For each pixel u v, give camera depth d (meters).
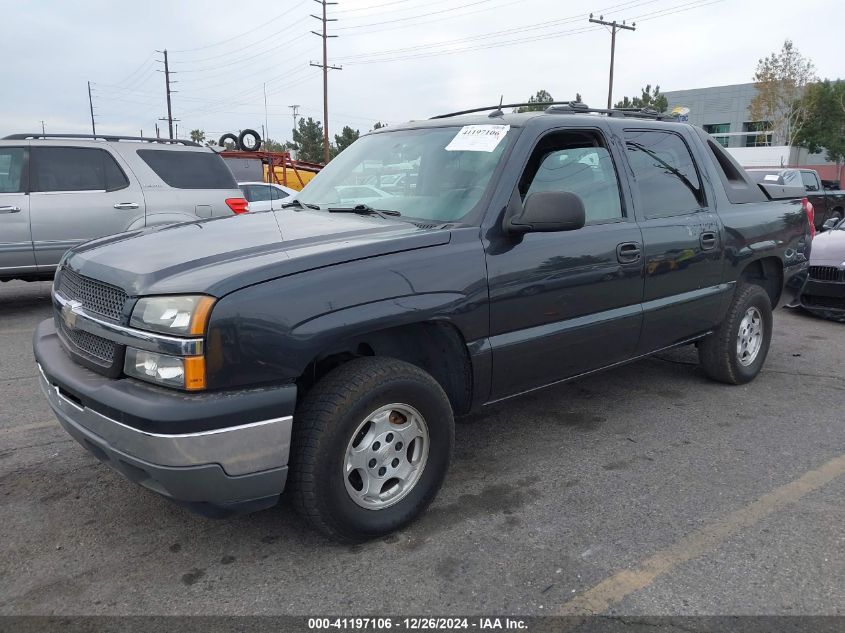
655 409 4.60
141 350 2.45
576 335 3.58
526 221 3.11
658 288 4.05
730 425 4.32
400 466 2.95
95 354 2.70
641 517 3.14
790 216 5.27
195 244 2.93
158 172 7.91
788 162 46.38
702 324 4.55
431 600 2.52
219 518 2.53
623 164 3.97
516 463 3.73
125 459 2.42
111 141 7.74
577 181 3.69
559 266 3.42
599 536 2.97
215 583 2.62
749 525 3.07
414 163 3.71
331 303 2.59
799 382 5.25
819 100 51.44
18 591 2.55
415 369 2.89
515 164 3.35
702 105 64.56
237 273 2.46
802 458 3.82
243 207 8.46
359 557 2.80
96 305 2.74
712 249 4.43
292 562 2.76
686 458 3.81
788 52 50.44
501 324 3.21
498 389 3.34
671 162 4.37
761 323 5.10
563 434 4.16
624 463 3.74
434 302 2.90
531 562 2.77
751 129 61.53
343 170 4.15
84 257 3.02
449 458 3.10
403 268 2.83
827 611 2.47
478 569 2.72
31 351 5.93
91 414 2.53
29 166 7.26
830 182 19.31
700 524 3.08
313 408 2.64
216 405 2.34
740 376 5.01
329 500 2.66
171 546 2.88
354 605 2.49
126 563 2.75
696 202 4.47
